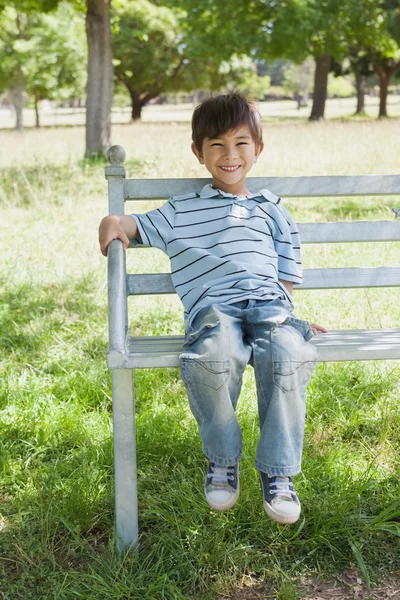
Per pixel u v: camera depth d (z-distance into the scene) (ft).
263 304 7.13
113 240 7.35
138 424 9.33
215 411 6.38
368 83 209.36
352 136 45.01
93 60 41.81
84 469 8.20
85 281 15.88
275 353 6.44
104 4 41.68
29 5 46.52
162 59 114.83
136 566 6.71
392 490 7.82
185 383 6.40
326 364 11.11
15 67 108.37
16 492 8.14
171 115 160.35
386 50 92.22
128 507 6.81
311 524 7.28
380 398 10.12
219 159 7.74
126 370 6.50
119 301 6.77
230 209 7.80
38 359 11.93
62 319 13.76
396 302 13.69
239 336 6.71
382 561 6.83
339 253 17.33
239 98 7.88
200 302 7.20
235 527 7.24
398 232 8.54
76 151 47.44
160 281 7.97
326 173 29.96
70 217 23.06
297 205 25.13
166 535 7.02
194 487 8.01
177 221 7.75
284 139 44.01
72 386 10.68
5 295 15.10
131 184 8.08
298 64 79.92
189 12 74.54
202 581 6.53
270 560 6.84
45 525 7.29
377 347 6.64
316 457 8.53
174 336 7.77
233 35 75.72
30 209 24.40
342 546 7.04
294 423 6.44
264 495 6.39
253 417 9.45
